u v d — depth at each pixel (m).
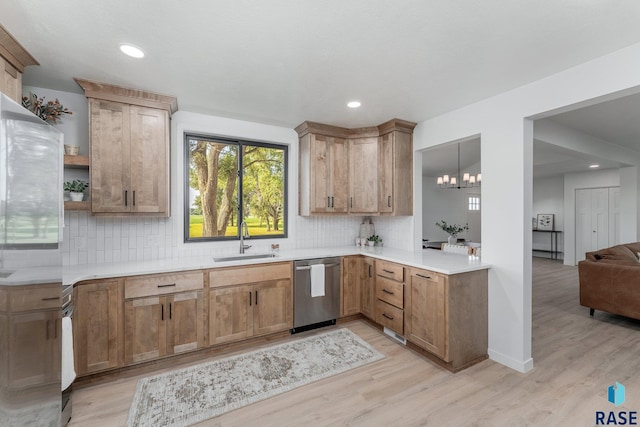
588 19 1.54
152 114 2.54
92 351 2.13
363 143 3.54
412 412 1.86
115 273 2.20
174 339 2.42
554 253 7.97
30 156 1.20
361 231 4.00
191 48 1.85
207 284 2.56
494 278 2.54
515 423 1.75
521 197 2.35
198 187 3.18
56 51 1.87
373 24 1.60
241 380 2.21
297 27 1.63
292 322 2.98
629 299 3.24
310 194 3.38
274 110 2.97
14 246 1.10
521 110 2.36
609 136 4.23
